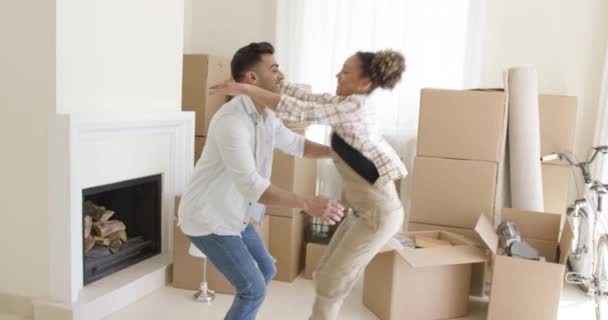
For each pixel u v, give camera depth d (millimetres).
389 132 3814
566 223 2818
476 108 3008
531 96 3150
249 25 4223
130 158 2885
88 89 2568
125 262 3041
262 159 1942
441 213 3113
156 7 3061
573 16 3574
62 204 2463
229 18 4262
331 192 3926
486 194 3021
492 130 2990
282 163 3207
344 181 1966
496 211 3061
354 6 3791
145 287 2949
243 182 1740
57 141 2410
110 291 2674
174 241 3059
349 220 2111
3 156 2555
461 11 3650
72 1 2428
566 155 3180
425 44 3691
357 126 1843
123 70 2807
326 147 2195
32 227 2553
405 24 3682
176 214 3086
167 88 3217
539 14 3629
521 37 3676
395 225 1943
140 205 3232
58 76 2385
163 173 3211
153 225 3227
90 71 2572
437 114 3082
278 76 1970
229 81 1832
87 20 2529
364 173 1879
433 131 3098
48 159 2453
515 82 3162
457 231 3088
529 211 3020
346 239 1993
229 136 1755
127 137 2850
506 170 3268
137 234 3260
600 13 3523
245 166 1740
